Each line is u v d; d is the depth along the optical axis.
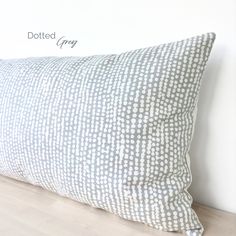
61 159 0.67
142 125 0.59
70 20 0.87
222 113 0.69
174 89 0.60
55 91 0.69
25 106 0.74
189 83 0.61
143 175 0.59
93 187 0.63
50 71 0.73
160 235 0.61
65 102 0.67
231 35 0.65
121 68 0.63
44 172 0.71
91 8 0.83
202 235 0.61
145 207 0.60
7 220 0.65
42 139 0.70
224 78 0.67
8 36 1.02
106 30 0.82
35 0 0.93
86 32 0.85
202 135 0.72
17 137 0.74
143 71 0.60
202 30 0.68
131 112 0.59
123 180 0.59
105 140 0.61
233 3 0.64
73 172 0.65
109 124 0.61
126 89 0.60
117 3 0.78
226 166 0.70
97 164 0.62
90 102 0.64
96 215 0.67
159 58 0.60
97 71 0.65
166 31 0.73
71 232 0.61
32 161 0.72
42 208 0.70
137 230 0.62
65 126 0.66
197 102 0.69
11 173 0.81
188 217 0.60
